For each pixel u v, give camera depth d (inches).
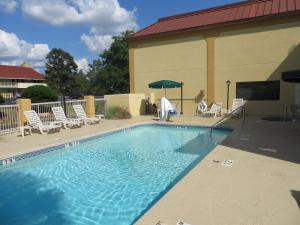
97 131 420.2
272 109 558.9
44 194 206.8
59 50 2755.9
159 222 127.9
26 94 909.2
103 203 188.5
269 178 184.4
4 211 179.9
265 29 549.6
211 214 135.1
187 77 650.2
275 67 547.8
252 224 124.6
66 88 2632.9
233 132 363.6
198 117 570.9
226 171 201.3
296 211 136.4
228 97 603.2
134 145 368.5
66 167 274.4
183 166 267.9
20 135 396.5
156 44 684.7
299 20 518.3
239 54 581.3
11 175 251.8
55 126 419.2
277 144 285.6
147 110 687.7
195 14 711.7
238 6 655.8
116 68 1718.8
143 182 226.8
